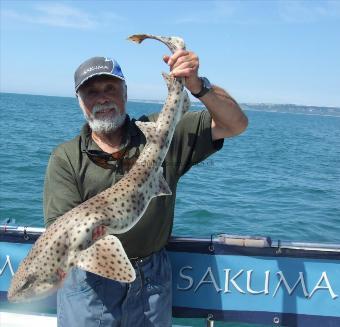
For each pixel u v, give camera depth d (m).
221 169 19.28
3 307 4.29
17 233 3.89
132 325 3.33
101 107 3.30
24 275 2.69
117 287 3.27
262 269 3.74
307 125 110.75
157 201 3.30
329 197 14.02
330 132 82.19
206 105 3.29
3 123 38.62
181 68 3.07
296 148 36.78
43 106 104.69
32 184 13.03
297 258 3.70
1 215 9.73
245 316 3.78
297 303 3.71
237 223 10.02
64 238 2.74
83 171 3.30
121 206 2.97
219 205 11.65
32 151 20.73
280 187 15.49
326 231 9.73
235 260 3.77
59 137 29.27
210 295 3.81
